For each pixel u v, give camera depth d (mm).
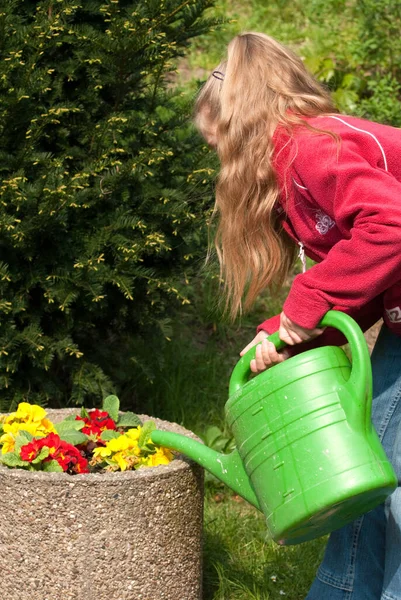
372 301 2746
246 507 4086
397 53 7359
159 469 2932
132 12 3746
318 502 2406
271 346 2701
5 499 2871
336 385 2504
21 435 3070
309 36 7914
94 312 3980
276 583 3482
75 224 3842
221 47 7742
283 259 2906
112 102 4055
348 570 2859
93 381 4035
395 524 2670
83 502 2830
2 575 2920
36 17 3584
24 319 3934
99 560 2867
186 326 5590
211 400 4926
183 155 4102
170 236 4008
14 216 3656
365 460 2420
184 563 3043
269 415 2535
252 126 2639
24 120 3646
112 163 3693
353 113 7086
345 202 2387
